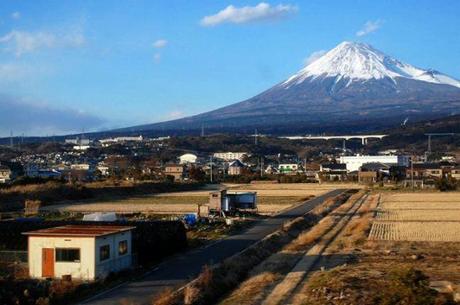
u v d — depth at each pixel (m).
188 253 38.50
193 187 115.19
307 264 34.84
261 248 38.84
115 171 150.62
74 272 30.02
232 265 32.75
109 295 27.06
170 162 193.38
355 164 169.00
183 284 29.03
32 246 30.45
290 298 26.73
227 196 63.34
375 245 41.44
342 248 40.56
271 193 97.62
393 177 134.12
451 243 42.56
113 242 31.59
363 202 79.62
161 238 36.50
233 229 50.56
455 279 29.59
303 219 55.94
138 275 31.45
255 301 26.17
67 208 72.44
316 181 134.12
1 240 35.72
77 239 30.03
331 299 25.97
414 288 26.50
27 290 27.06
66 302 26.03
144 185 103.75
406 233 48.06
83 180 114.31
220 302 26.50
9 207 72.25
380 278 29.52
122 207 73.94
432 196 90.12
